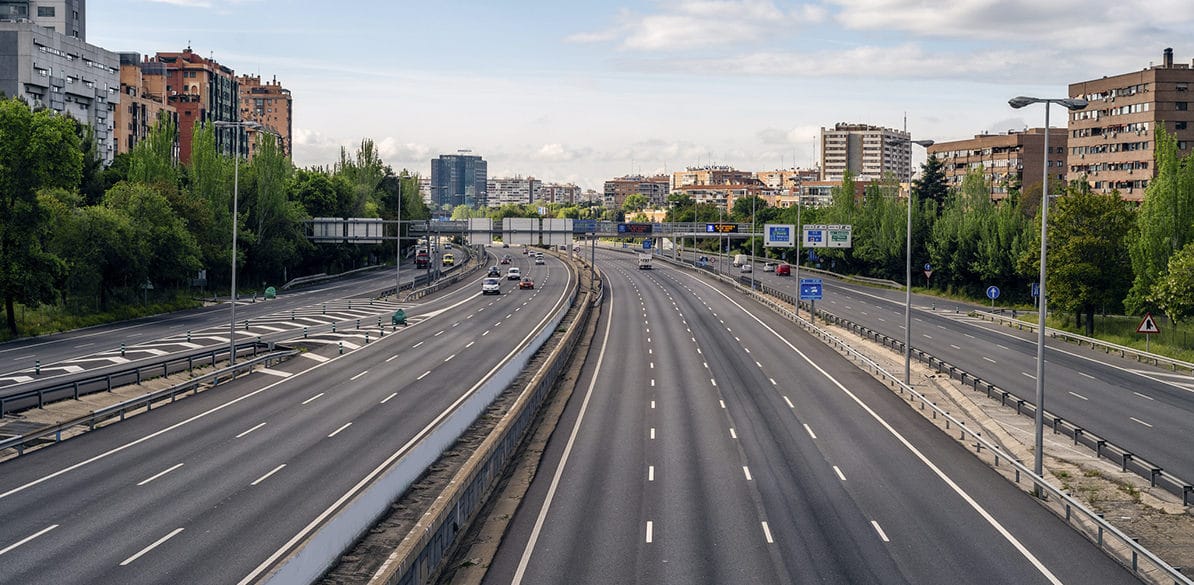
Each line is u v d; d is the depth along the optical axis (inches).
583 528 1130.0
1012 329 3469.5
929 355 2578.7
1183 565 1016.9
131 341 2763.3
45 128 2758.4
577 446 1577.3
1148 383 2298.2
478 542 1079.6
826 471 1414.9
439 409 1800.0
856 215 5969.5
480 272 6604.3
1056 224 3223.4
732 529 1127.0
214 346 2662.4
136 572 909.2
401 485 1182.9
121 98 6904.5
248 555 961.5
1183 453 1563.7
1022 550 1057.5
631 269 7091.5
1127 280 3164.4
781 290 4990.2
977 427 1758.1
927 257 5383.9
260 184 4859.7
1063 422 1716.3
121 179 4498.0
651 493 1286.9
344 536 962.1
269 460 1379.2
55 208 3201.3
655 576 967.0
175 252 3644.2
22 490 1207.6
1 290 2741.1
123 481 1255.5
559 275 6323.8
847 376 2348.7
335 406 1831.9
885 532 1119.6
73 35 6491.1
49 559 946.1
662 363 2576.3
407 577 861.2
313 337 2999.5
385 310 3959.2
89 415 1568.7
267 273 5172.2
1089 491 1314.0
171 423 1657.2
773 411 1893.5
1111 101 6259.8
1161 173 3093.0
